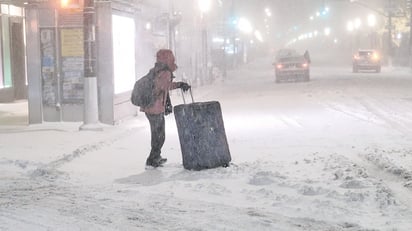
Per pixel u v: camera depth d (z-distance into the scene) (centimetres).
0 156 1113
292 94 2666
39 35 1666
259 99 2466
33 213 710
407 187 792
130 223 663
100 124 1526
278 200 753
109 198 792
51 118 1688
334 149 1140
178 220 675
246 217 682
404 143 1198
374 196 731
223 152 962
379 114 1797
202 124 948
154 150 999
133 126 1603
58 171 977
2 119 1875
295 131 1436
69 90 1672
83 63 1659
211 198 782
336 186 800
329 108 2006
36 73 1673
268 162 1000
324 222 654
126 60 1792
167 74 984
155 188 850
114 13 1664
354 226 633
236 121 1692
